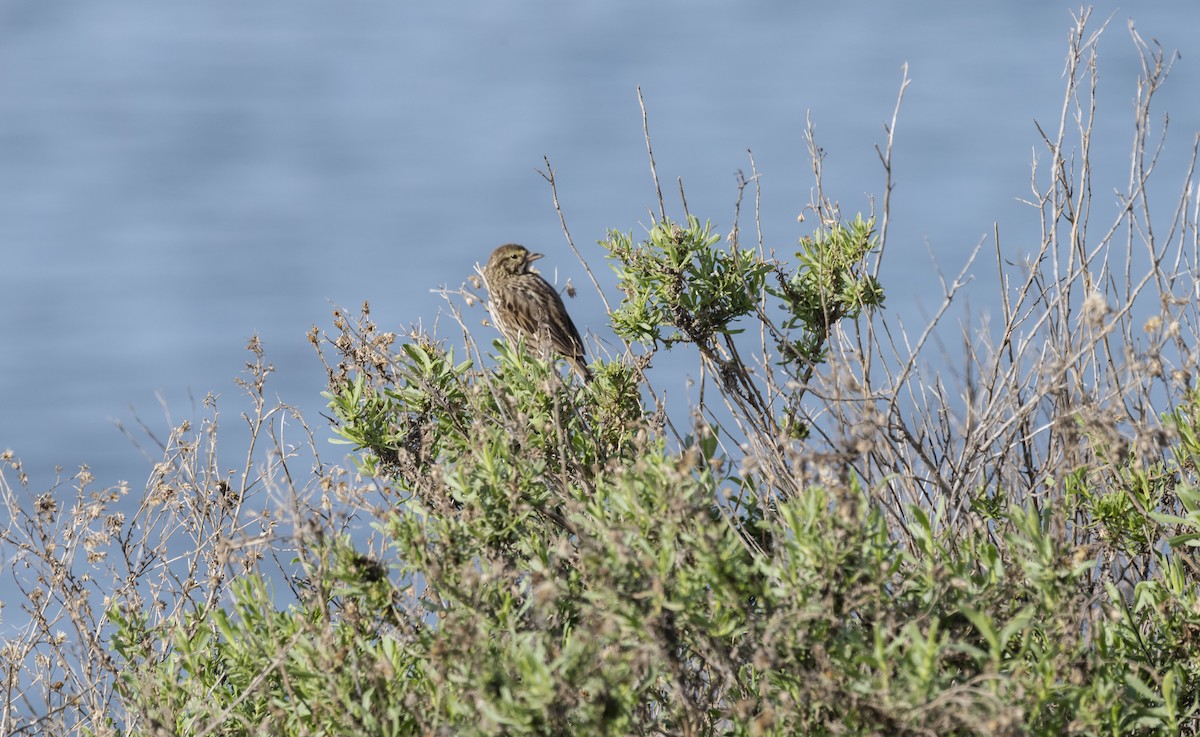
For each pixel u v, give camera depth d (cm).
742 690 1039
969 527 1205
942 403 1274
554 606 1014
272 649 1062
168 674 1116
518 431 1203
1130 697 1004
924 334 1233
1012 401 1238
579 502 1109
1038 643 1021
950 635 991
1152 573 1229
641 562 946
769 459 1248
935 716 898
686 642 998
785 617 932
